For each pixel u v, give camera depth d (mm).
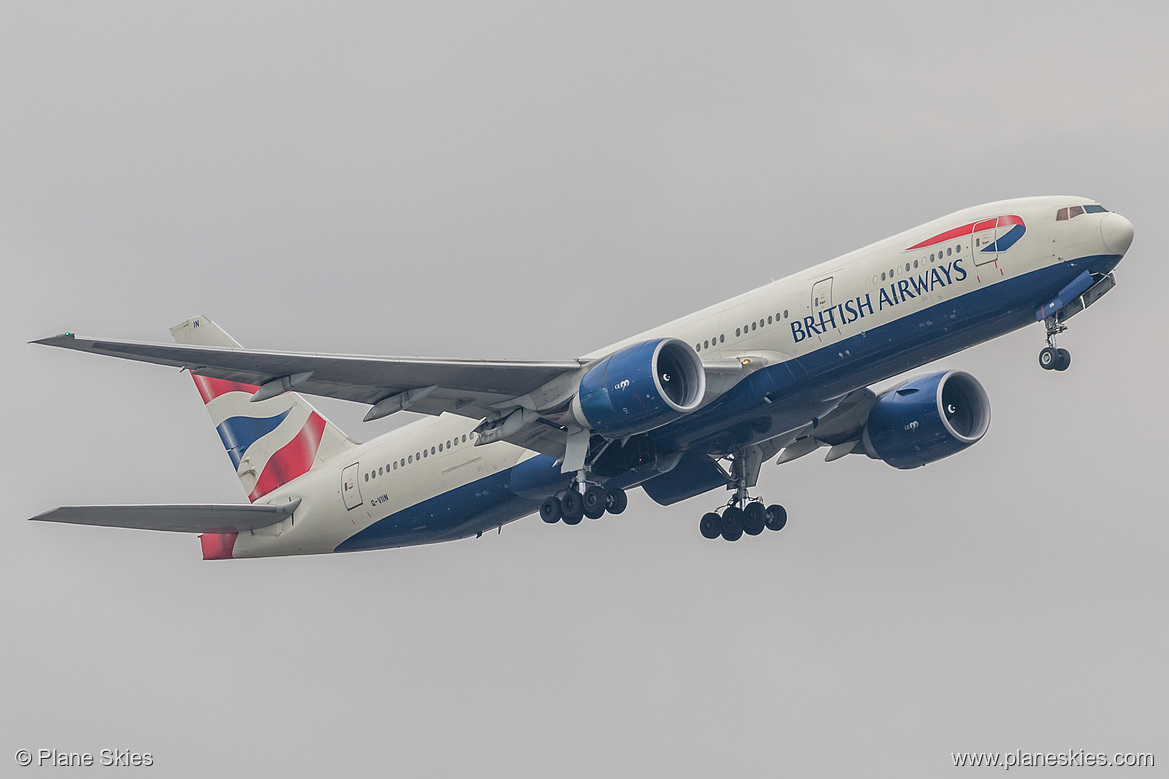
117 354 76375
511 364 86062
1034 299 80125
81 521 97625
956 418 104000
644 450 90938
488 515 100062
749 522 104562
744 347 86938
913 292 82125
